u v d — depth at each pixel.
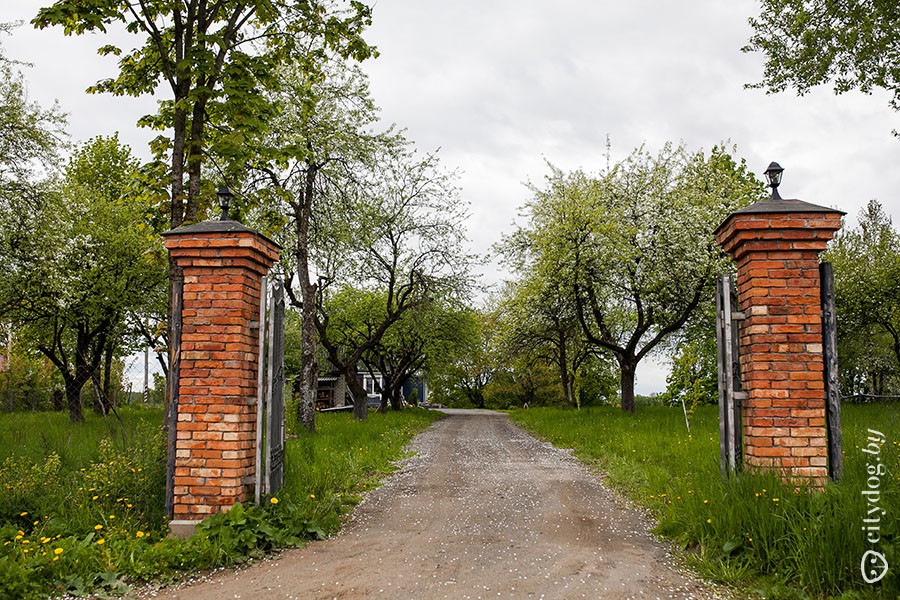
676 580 5.47
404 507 8.51
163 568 5.80
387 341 34.06
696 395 17.77
